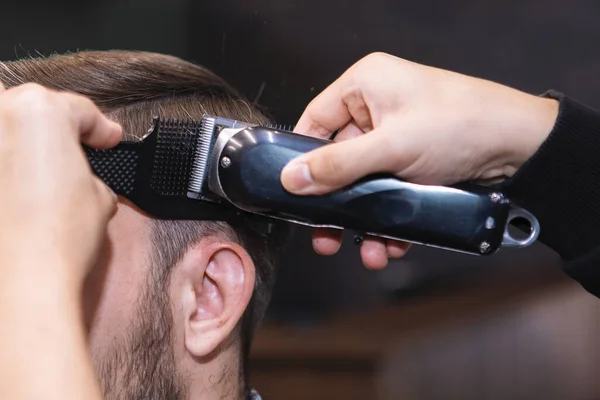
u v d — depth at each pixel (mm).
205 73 898
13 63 864
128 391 787
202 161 774
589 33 1640
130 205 793
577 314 1573
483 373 1642
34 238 549
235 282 837
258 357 1755
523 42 1662
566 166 777
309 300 1774
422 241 760
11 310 528
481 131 747
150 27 1779
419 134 724
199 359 834
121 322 784
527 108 771
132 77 849
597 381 1528
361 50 1683
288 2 1682
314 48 1680
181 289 816
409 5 1665
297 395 1748
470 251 768
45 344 523
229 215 822
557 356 1574
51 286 539
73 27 1809
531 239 795
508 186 799
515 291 1692
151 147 770
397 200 741
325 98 832
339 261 1763
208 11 1729
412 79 750
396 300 1759
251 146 729
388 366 1729
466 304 1716
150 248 800
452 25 1670
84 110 611
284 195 729
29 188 562
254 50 1699
